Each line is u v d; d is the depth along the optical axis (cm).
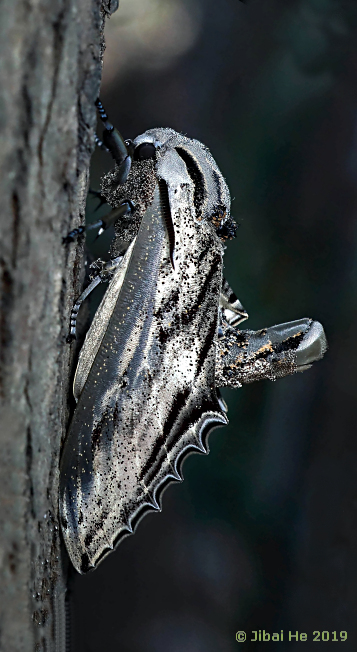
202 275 31
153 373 31
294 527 37
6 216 29
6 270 29
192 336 31
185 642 37
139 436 31
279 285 40
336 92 40
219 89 48
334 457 36
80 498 31
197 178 31
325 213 39
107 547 31
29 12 28
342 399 36
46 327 29
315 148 40
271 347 32
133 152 31
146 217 31
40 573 30
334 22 38
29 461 29
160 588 40
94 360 31
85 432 31
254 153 44
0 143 28
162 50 51
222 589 39
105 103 50
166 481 31
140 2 52
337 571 36
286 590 37
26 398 29
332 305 37
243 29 48
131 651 37
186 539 42
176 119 49
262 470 40
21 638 29
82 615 38
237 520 41
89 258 32
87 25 29
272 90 44
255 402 42
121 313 31
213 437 43
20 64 28
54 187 29
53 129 29
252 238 42
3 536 29
